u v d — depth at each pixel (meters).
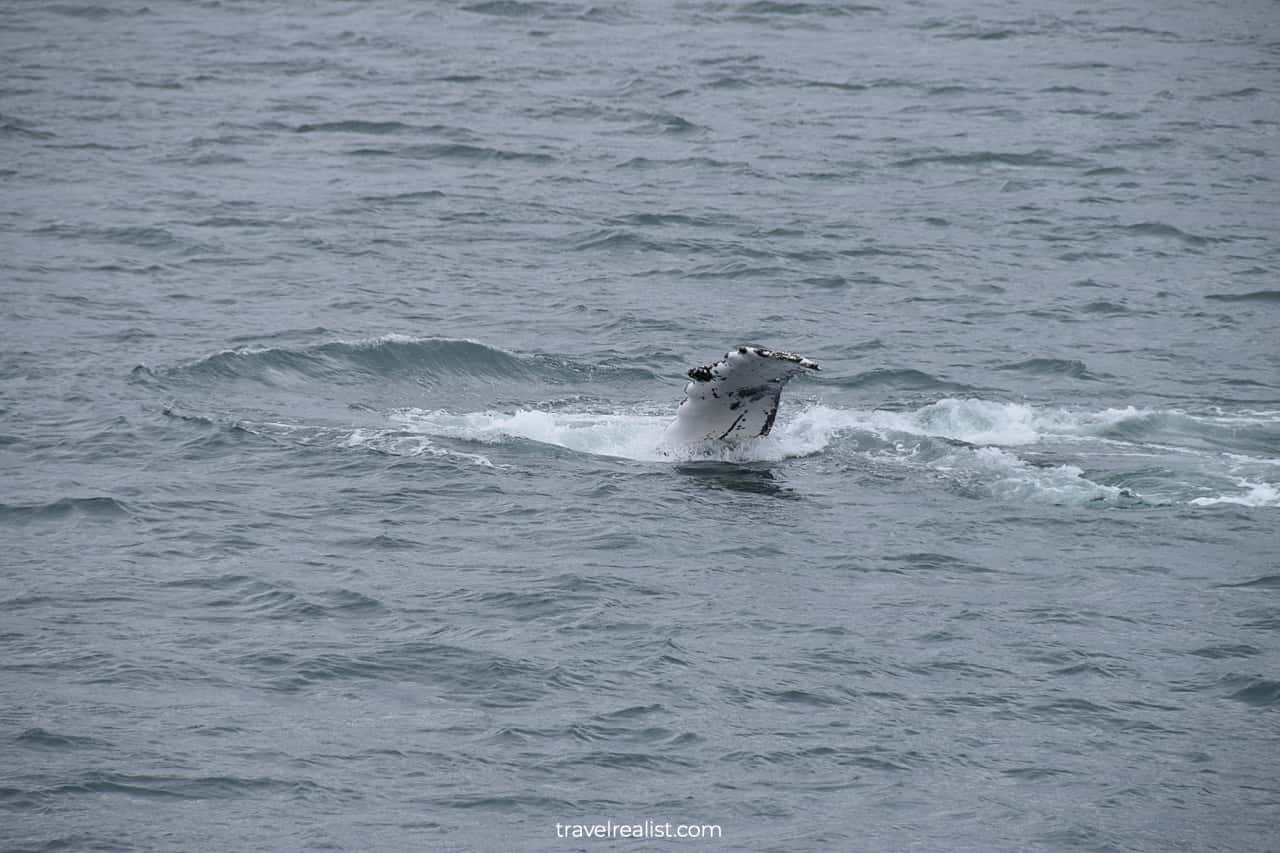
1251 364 119.38
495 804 60.28
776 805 60.84
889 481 93.88
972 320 130.00
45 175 171.50
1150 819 60.25
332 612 75.31
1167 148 196.25
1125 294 137.88
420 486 91.62
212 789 60.41
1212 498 91.50
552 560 82.00
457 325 125.56
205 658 70.31
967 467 95.94
